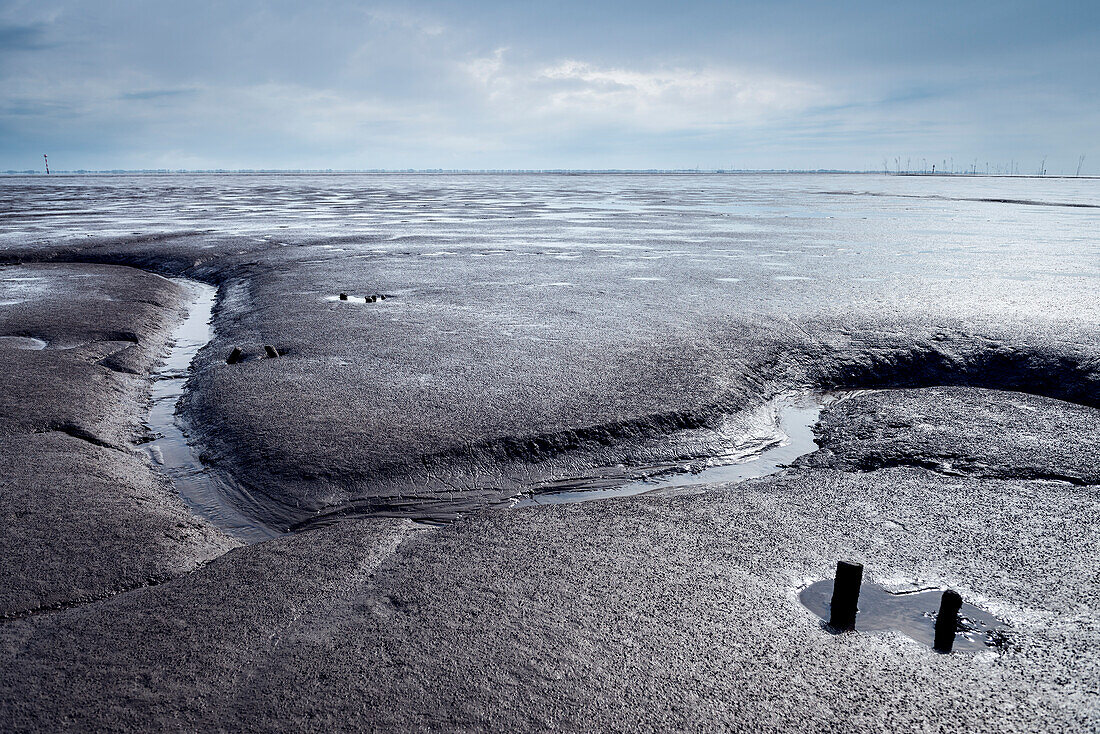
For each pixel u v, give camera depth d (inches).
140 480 236.5
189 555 186.5
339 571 172.1
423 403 287.4
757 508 209.0
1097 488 220.2
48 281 634.2
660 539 189.2
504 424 265.3
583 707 124.9
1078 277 585.6
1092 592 164.4
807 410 313.7
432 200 2257.6
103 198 2454.5
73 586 167.9
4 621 154.0
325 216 1443.2
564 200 2236.7
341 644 142.3
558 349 367.6
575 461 248.4
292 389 308.2
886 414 292.8
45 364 354.9
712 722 121.7
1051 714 124.9
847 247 835.4
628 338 389.1
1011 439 260.7
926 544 186.9
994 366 352.8
